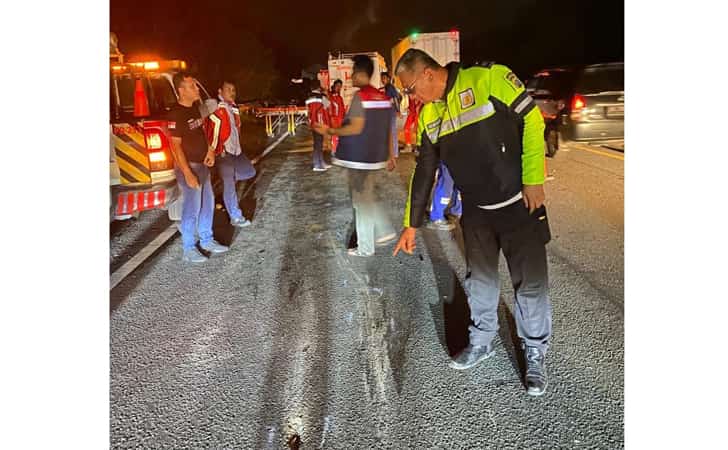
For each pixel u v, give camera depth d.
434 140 2.89
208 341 3.60
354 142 4.79
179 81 4.86
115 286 4.61
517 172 2.73
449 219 5.96
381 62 19.22
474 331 3.14
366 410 2.82
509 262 2.90
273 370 3.22
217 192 8.46
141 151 5.07
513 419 2.69
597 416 2.68
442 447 2.53
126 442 2.65
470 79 2.63
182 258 5.27
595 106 9.02
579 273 4.40
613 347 3.29
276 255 5.25
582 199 6.70
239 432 2.70
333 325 3.74
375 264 4.85
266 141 16.72
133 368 3.29
